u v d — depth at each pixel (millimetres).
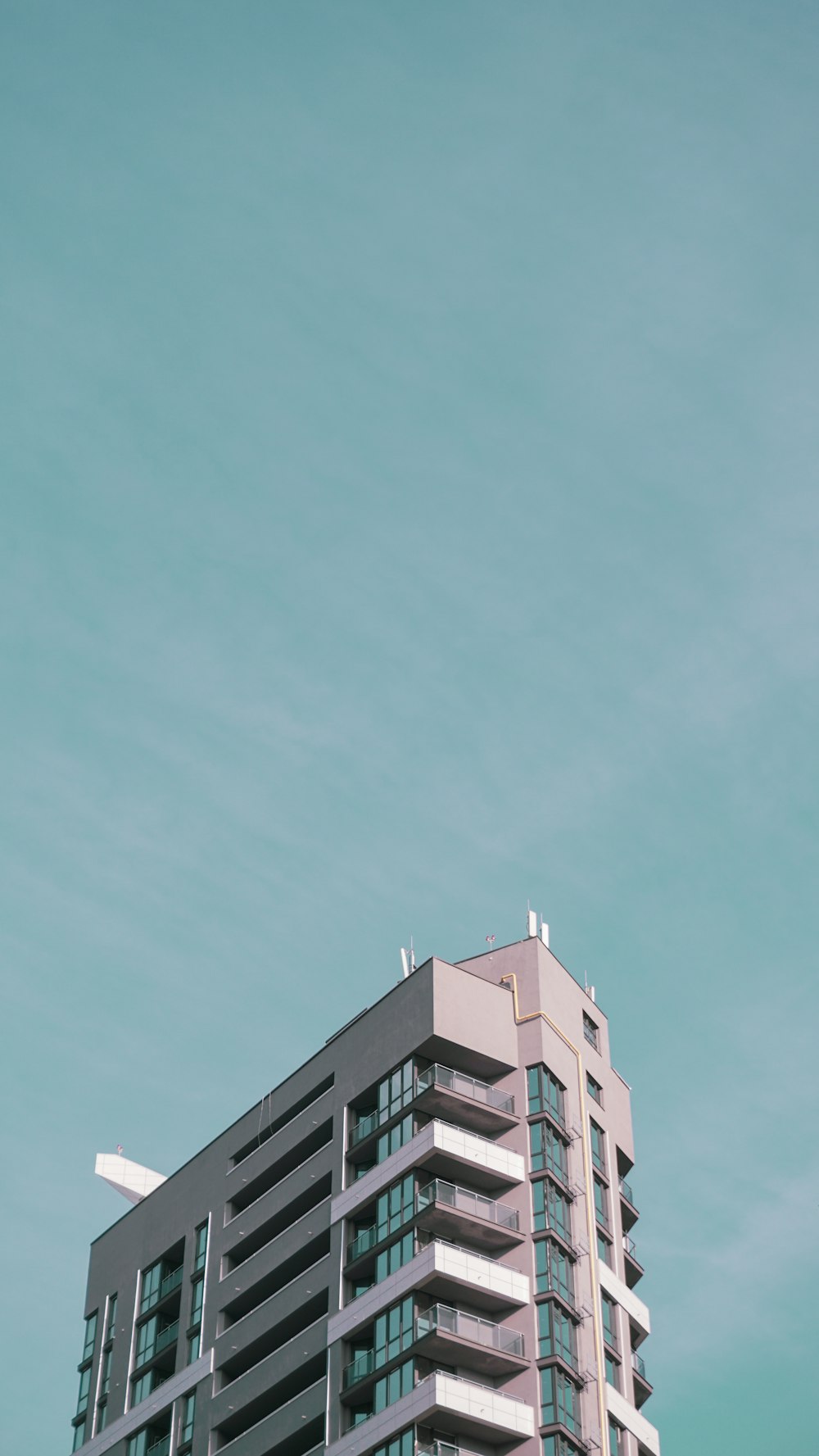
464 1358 82500
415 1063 91312
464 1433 80938
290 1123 98062
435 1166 87750
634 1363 90375
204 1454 91688
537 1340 83438
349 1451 82125
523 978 95750
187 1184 105375
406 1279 84188
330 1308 88250
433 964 93375
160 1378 99875
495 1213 86875
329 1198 92250
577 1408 82938
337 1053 97125
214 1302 97438
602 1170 94000
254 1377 91062
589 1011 99438
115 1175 113000
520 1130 90250
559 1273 86250
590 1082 96625
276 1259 93750
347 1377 84750
